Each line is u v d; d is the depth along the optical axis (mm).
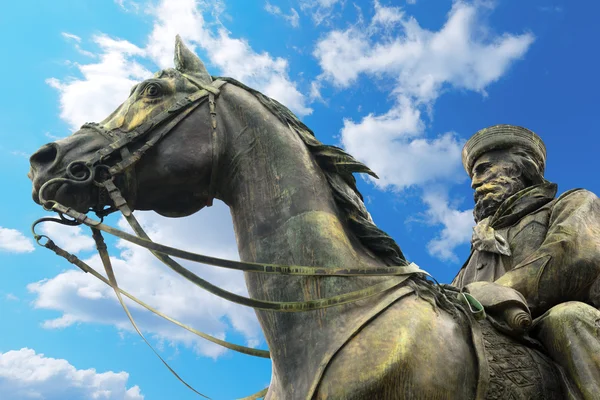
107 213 2598
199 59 2852
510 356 2357
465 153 3705
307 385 2145
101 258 2611
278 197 2471
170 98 2664
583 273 2613
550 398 2330
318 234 2373
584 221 2736
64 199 2477
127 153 2516
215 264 2307
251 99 2703
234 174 2576
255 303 2273
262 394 2887
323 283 2309
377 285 2291
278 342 2309
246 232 2484
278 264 2369
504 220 3145
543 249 2684
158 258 2396
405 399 2086
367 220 2605
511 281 2678
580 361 2311
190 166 2533
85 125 2629
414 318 2236
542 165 3568
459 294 2465
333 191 2557
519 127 3568
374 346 2133
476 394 2221
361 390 2061
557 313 2436
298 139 2629
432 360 2172
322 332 2223
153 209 2668
